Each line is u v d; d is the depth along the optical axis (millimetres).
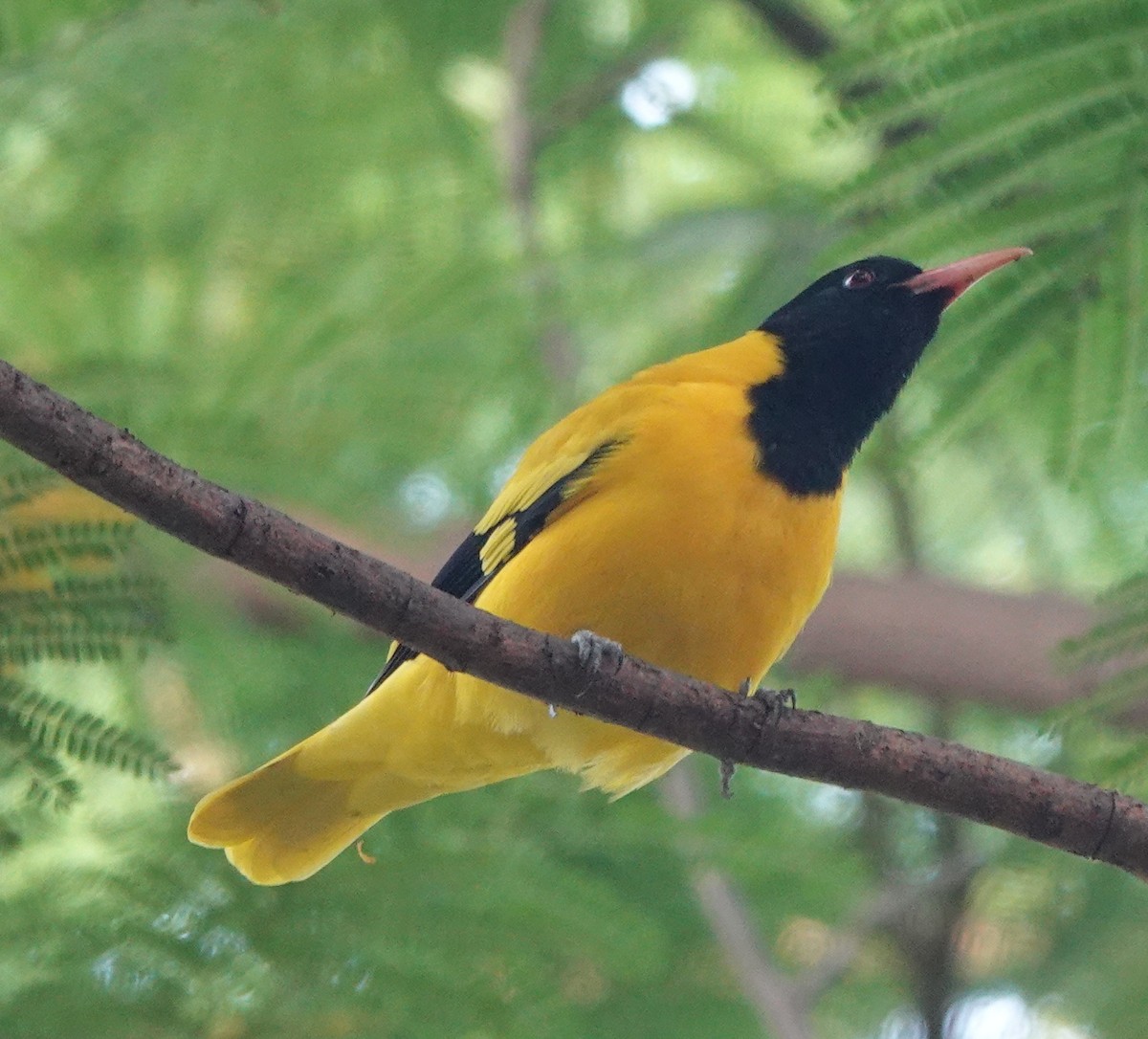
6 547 8914
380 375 14969
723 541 9562
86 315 16328
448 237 16438
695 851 13375
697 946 14445
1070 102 9578
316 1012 11125
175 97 15539
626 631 9672
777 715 8812
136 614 9008
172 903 11500
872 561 20297
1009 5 9461
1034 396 10180
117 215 16109
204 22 15227
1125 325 9914
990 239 9961
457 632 8188
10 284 16422
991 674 15516
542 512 10086
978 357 10117
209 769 14469
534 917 12055
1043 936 16375
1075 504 14719
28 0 14109
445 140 16609
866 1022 17094
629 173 18359
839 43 11867
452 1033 11336
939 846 17422
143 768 8672
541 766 10398
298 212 16234
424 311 15086
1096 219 9836
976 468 17562
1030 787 8781
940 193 9875
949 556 18953
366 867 11984
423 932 11742
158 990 11062
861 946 16281
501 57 17672
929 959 16969
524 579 9805
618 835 13203
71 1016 10797
